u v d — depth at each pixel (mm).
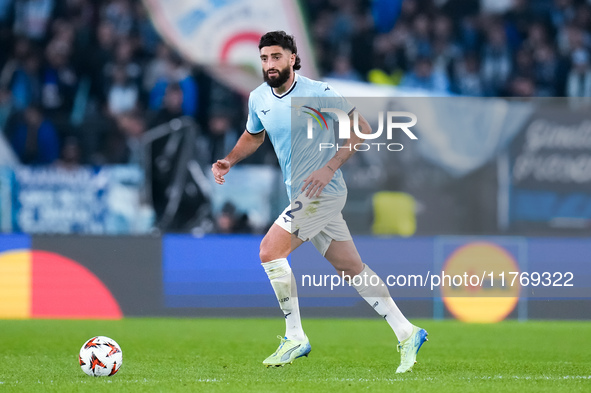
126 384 15930
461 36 49062
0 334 27000
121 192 37938
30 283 32469
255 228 38250
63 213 37438
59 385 15805
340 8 48500
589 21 50000
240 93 44812
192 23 46219
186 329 28719
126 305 32625
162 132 38375
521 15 49750
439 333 27969
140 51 46000
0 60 45344
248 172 38344
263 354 22109
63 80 45188
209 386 15633
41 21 46344
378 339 26219
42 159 40969
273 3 46875
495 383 16312
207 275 32688
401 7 49094
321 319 32219
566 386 16016
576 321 32406
